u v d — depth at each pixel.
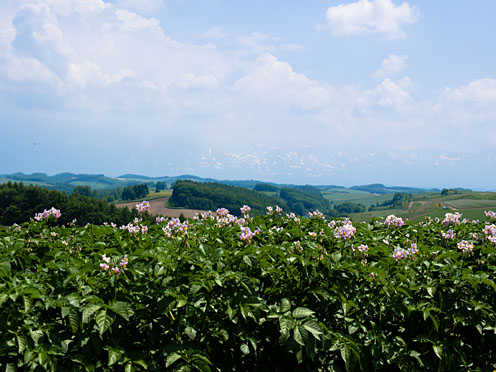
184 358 4.07
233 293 4.49
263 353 4.69
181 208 163.38
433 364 4.90
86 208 98.56
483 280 4.95
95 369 4.15
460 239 7.17
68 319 4.21
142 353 4.21
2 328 3.85
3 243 5.77
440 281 5.10
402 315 4.80
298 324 4.21
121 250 5.71
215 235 6.22
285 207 188.62
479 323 4.96
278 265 5.11
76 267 4.69
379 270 4.93
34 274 4.69
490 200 161.12
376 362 4.57
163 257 4.66
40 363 3.75
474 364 5.14
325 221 7.82
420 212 147.00
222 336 4.50
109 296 4.39
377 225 8.18
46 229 6.61
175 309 4.40
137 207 7.40
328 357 4.67
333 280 4.93
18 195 99.19
